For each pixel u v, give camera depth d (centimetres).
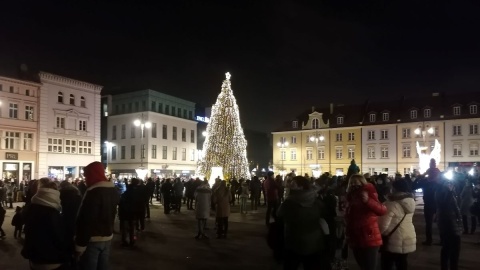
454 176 2052
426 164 4128
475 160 6675
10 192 3247
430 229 1424
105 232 670
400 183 827
